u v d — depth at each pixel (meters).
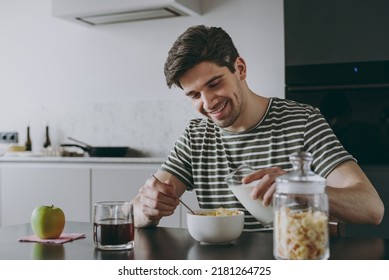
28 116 4.41
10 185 3.80
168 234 1.38
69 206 3.62
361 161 3.13
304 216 0.97
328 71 3.16
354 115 3.14
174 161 1.80
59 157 3.70
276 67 3.69
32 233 1.41
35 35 4.39
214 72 1.47
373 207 1.33
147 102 4.07
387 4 3.06
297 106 1.74
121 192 3.47
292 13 3.22
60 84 4.32
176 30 3.95
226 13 3.81
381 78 3.06
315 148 1.62
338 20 3.14
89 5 3.66
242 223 1.24
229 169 1.72
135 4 3.54
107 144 4.19
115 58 4.15
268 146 1.69
